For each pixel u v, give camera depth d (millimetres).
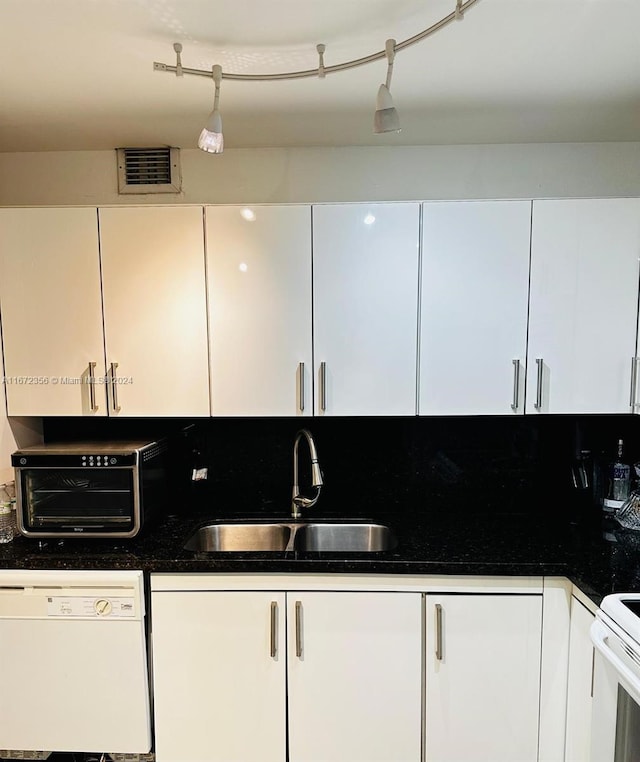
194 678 1646
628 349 1798
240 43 1339
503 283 1794
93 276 1833
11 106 1681
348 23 1252
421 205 1780
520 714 1619
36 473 1758
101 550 1708
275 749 1653
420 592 1614
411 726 1634
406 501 2123
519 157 2049
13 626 1644
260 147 2062
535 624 1603
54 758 1787
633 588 1417
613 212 1767
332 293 1815
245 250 1812
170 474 2127
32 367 1863
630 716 1261
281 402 1854
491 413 1830
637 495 1893
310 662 1632
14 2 1147
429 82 1545
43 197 2104
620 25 1262
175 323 1838
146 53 1377
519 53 1390
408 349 1821
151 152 2078
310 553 1659
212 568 1615
